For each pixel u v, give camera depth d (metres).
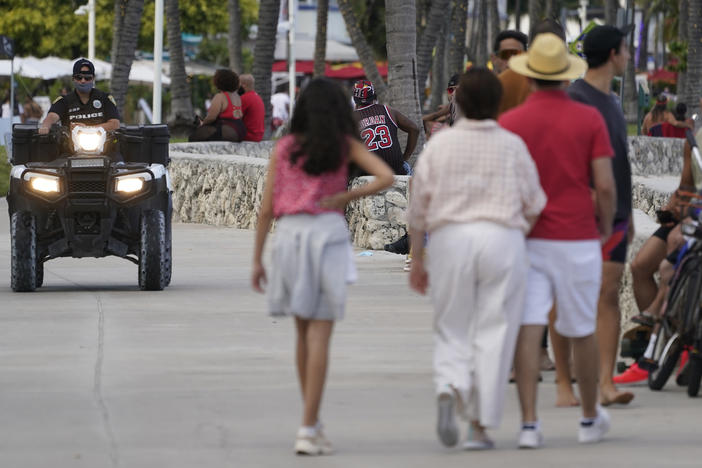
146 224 34.09
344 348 25.33
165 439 17.59
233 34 126.69
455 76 31.19
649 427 18.58
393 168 41.69
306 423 16.77
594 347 17.42
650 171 81.25
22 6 162.75
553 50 17.25
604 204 17.36
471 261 16.44
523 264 16.66
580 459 16.61
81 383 21.56
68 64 145.25
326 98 16.56
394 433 18.12
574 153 17.17
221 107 64.44
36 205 33.44
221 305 31.70
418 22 113.44
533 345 17.12
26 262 34.00
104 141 33.88
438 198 16.64
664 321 20.69
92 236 33.78
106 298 33.00
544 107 17.34
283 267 16.59
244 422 18.67
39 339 26.22
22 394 20.62
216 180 58.31
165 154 35.44
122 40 73.88
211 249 47.59
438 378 16.64
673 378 22.50
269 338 26.52
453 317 16.73
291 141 16.61
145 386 21.31
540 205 16.75
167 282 35.59
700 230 20.38
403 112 52.59
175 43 91.62
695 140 21.64
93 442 17.42
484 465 16.25
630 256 24.89
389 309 31.08
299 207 16.52
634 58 157.50
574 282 17.19
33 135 34.94
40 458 16.52
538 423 17.28
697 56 106.25
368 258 43.28
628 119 147.38
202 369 22.89
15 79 141.88
